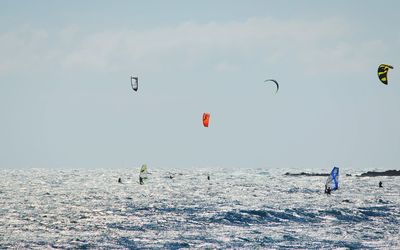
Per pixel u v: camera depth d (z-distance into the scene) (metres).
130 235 169.00
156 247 150.12
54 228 183.00
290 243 156.12
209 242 157.50
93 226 187.62
